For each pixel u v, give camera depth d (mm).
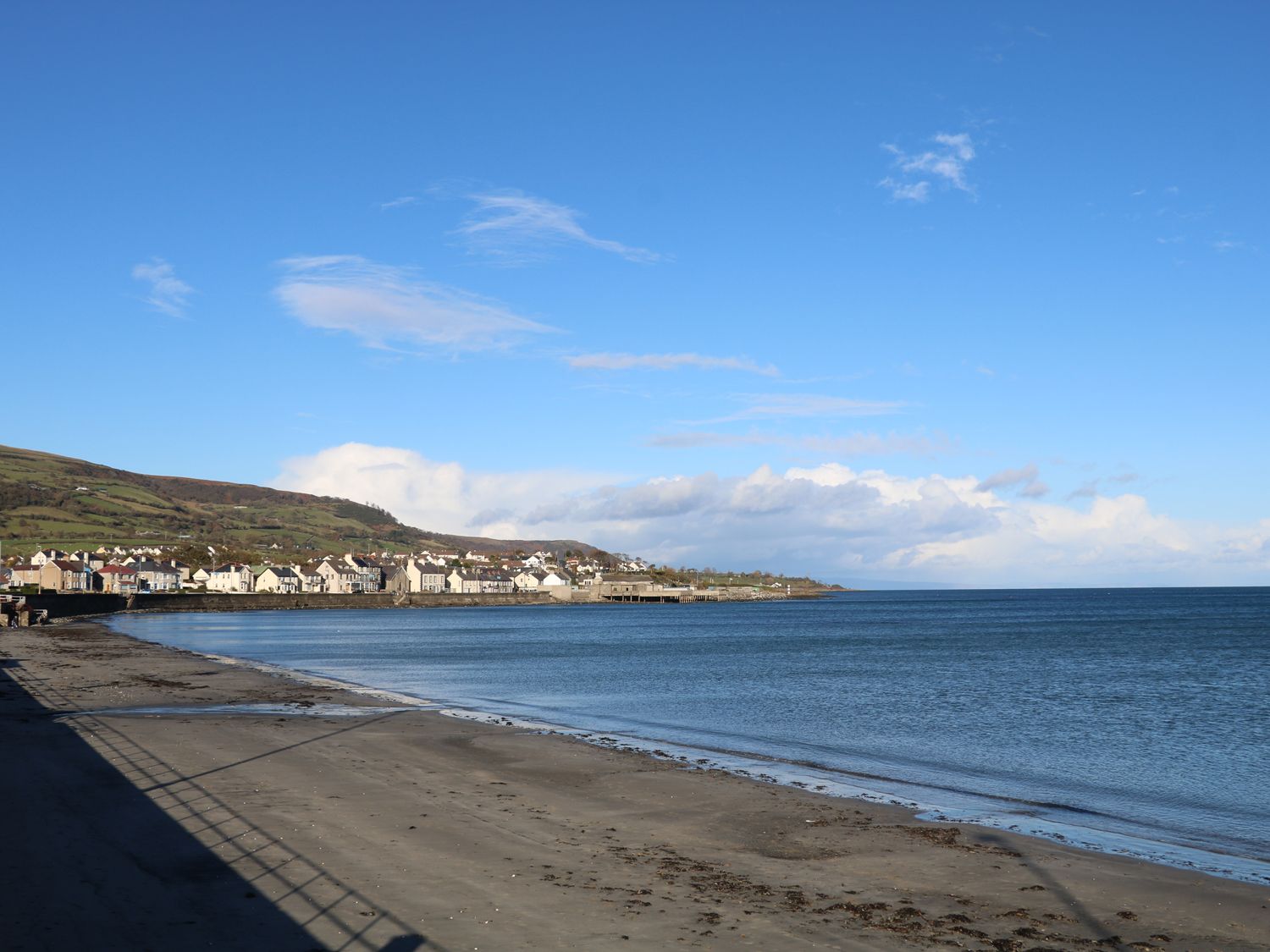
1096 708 39531
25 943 10562
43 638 75000
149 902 12148
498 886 13305
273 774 20797
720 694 44594
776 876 14367
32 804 17297
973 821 19188
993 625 129125
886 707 39812
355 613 174125
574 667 60344
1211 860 16656
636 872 14289
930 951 11336
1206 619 139625
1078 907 13195
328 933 11250
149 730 26594
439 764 23047
